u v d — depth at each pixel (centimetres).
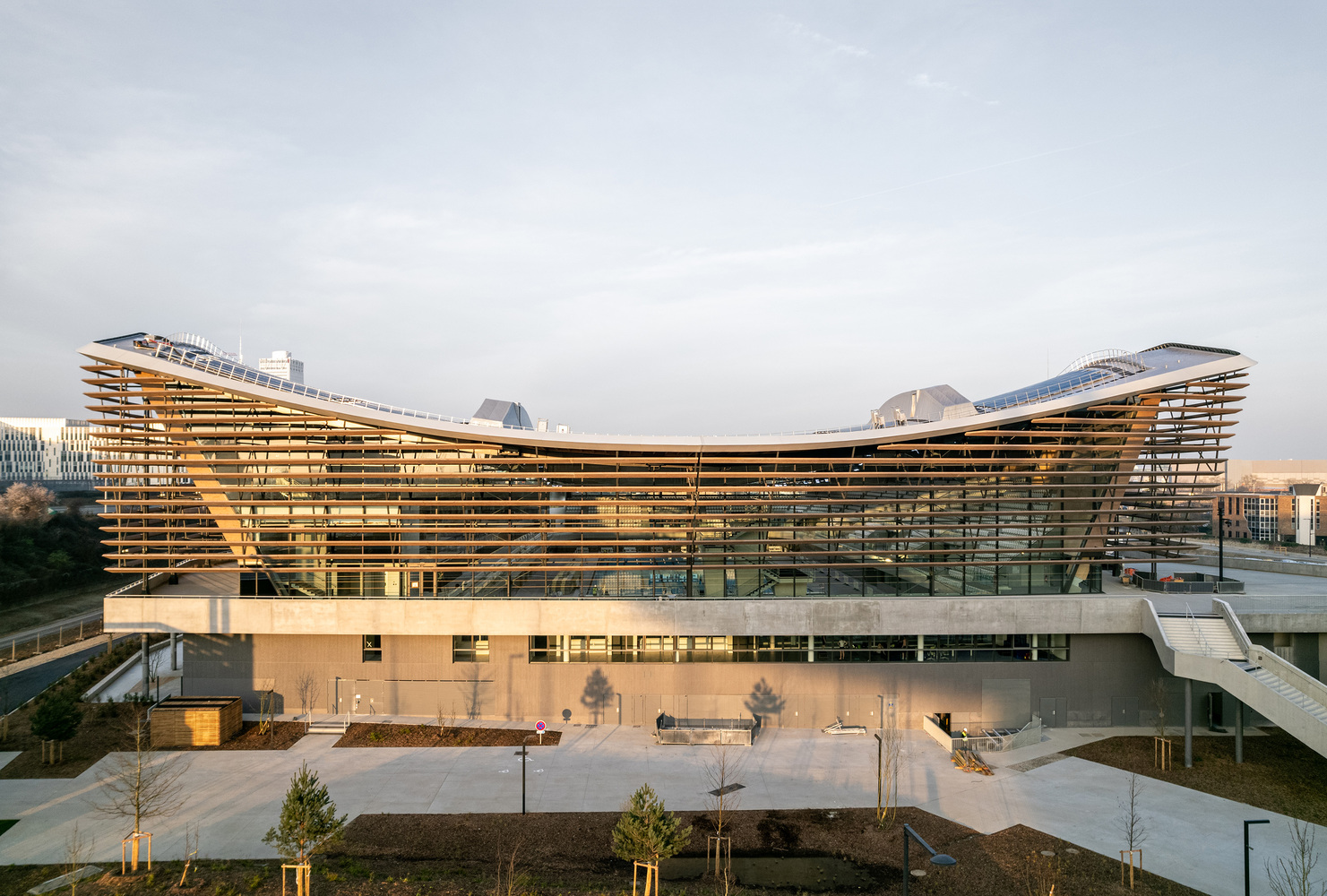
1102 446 4612
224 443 4641
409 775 3891
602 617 4597
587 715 4706
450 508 4791
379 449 4638
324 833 2675
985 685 4709
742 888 2856
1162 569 6266
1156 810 3575
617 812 3491
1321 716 3666
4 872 2877
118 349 4422
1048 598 4625
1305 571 6012
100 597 10088
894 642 4728
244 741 4344
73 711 4088
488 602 4591
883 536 4800
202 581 5238
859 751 4322
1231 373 4559
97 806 3180
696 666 4691
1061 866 3039
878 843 3225
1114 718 4712
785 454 4750
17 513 12300
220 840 3180
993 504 4791
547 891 2769
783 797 3678
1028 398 5062
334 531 4638
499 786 3762
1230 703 4691
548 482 4778
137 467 4769
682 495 4788
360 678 4725
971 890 2858
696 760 4141
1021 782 3888
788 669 4703
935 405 5653
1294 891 2833
